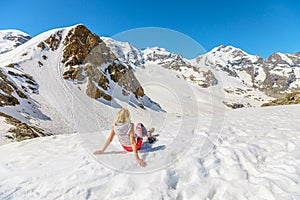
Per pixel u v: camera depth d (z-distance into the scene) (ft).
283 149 13.89
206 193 9.64
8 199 9.40
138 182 10.52
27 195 9.71
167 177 10.77
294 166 11.25
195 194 9.62
